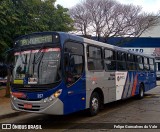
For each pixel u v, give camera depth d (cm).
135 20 3391
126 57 1391
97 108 1067
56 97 828
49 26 1639
